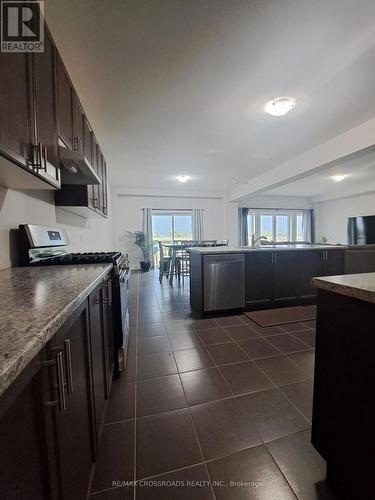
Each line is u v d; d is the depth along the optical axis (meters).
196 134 3.02
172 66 1.79
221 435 1.23
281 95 2.18
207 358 1.99
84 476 0.87
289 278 3.33
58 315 0.61
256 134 3.03
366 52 1.66
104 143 3.24
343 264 3.55
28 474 0.49
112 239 6.39
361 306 0.81
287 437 1.21
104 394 1.33
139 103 2.28
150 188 6.66
